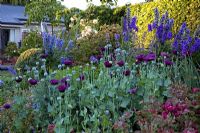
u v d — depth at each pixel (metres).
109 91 2.86
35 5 15.01
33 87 3.30
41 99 3.07
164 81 3.01
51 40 6.23
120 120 2.50
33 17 14.88
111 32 6.58
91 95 2.91
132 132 2.53
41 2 14.93
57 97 2.87
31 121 3.00
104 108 2.81
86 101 2.92
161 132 2.11
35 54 6.46
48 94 3.11
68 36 7.40
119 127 2.39
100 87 2.96
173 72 3.70
